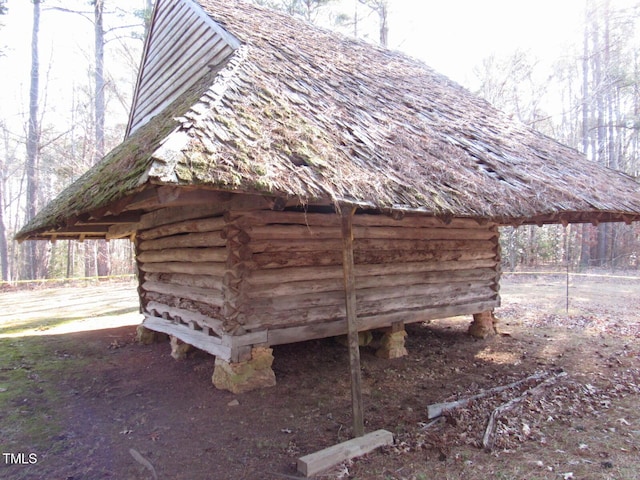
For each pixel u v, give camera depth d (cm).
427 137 623
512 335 840
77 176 2083
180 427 447
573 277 1859
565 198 582
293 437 422
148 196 381
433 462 374
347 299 427
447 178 502
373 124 585
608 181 786
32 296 1574
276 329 537
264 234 519
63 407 503
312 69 701
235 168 341
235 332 505
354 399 418
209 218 544
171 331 673
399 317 654
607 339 802
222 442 414
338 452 374
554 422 452
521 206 511
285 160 386
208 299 561
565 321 966
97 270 2503
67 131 2431
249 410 482
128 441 420
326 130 490
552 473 353
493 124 895
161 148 323
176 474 361
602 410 483
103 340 834
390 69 977
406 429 436
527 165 680
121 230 849
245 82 507
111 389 559
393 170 462
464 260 741
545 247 2452
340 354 694
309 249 553
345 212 393
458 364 657
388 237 635
